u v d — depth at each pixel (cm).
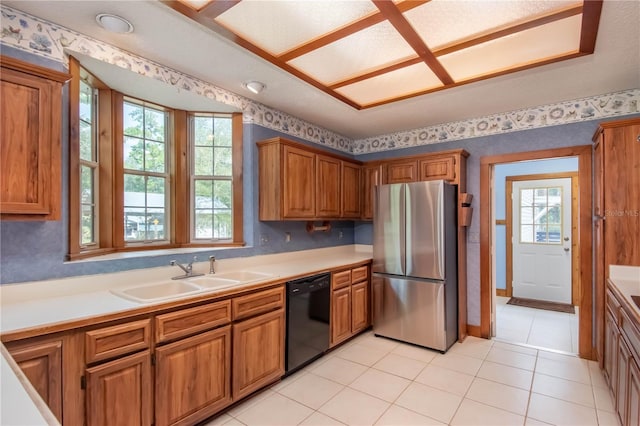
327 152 360
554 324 393
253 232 312
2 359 104
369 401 232
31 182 157
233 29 195
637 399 156
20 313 156
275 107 331
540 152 324
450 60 232
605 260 247
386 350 322
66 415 147
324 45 212
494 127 351
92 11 177
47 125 162
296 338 268
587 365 286
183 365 189
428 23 188
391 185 348
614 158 241
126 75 228
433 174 359
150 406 175
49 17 183
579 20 183
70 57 201
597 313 273
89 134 241
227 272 278
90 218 240
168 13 178
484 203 355
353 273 346
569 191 472
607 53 217
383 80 266
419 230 329
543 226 491
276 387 251
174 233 297
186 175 304
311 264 326
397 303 343
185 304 191
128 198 268
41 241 185
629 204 237
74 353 150
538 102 314
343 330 328
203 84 268
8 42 173
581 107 303
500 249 524
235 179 314
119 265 218
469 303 363
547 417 213
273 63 236
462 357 305
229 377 215
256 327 234
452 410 221
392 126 396
